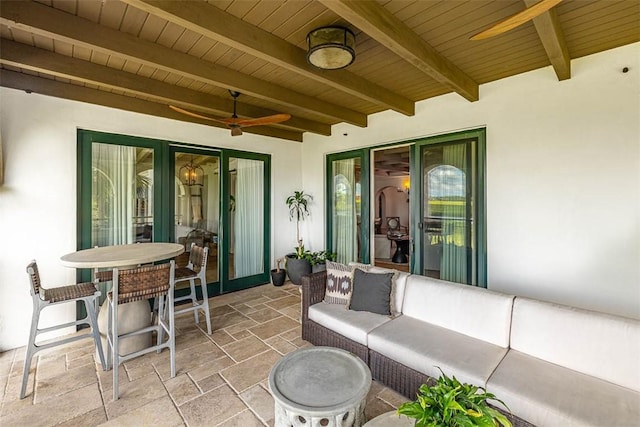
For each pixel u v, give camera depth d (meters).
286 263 5.31
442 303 2.46
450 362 1.93
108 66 2.84
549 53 2.34
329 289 3.06
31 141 3.07
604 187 2.68
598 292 2.72
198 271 3.36
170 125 4.07
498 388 1.68
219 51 2.59
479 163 3.52
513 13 2.07
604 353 1.74
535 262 3.06
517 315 2.09
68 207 3.28
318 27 2.23
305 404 1.56
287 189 5.52
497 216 3.31
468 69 3.00
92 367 2.61
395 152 5.84
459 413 1.12
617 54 2.60
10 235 2.98
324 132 5.03
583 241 2.79
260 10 2.04
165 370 2.55
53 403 2.15
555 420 1.48
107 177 3.65
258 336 3.19
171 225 4.21
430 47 2.53
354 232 5.02
